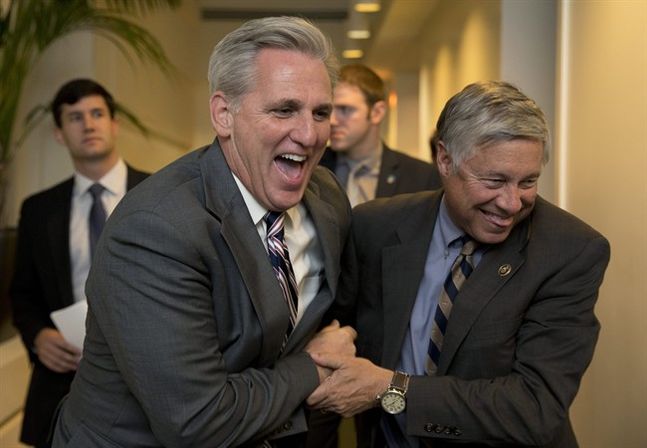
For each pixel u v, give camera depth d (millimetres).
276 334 1377
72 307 2287
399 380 1488
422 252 1634
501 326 1498
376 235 1718
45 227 2590
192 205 1301
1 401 3381
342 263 1684
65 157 4234
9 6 3748
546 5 3051
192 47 8719
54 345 2471
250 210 1406
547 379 1450
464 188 1433
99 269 1296
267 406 1328
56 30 3697
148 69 6188
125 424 1376
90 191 2664
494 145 1366
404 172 2982
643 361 1869
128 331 1249
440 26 5312
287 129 1289
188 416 1242
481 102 1390
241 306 1338
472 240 1579
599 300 2279
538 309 1511
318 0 8984
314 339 1545
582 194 2443
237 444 1303
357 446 1773
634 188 1944
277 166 1338
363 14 6230
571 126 2574
